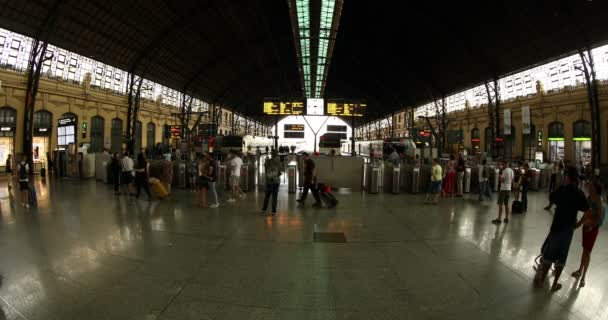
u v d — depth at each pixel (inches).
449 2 1052.5
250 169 624.7
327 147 1631.4
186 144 1160.2
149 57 1254.3
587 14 808.9
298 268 233.0
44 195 533.6
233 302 182.1
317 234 320.8
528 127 1045.2
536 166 822.5
